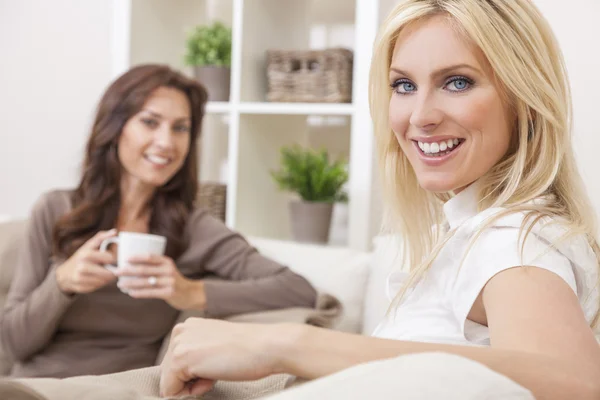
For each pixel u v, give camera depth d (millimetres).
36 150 3273
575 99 2109
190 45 2721
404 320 841
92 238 1928
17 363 1964
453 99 808
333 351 625
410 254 1083
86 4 3152
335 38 2680
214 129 2979
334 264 2113
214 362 660
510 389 495
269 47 2682
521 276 680
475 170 828
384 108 977
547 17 2133
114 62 2756
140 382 748
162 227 2119
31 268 2045
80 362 1929
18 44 3291
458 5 791
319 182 2453
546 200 838
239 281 2098
